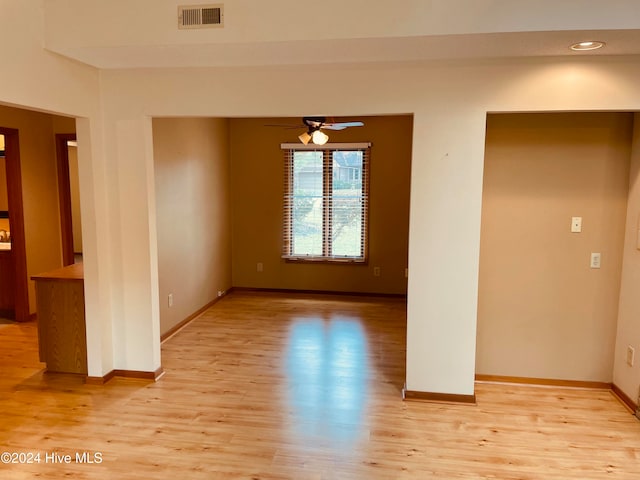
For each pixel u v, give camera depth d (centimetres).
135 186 349
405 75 310
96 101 339
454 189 314
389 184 612
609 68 290
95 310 351
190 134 514
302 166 631
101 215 350
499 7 242
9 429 293
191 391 348
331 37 256
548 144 337
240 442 280
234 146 642
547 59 294
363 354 426
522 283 352
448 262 321
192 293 527
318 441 282
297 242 647
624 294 332
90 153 337
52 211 534
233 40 263
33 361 403
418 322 329
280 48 275
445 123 310
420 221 320
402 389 353
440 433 291
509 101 302
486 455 269
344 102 319
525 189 343
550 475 251
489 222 349
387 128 603
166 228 461
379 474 251
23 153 493
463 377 329
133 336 364
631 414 315
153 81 336
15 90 263
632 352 320
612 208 336
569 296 348
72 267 410
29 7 271
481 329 359
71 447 273
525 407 325
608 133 330
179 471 252
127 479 245
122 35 272
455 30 246
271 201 643
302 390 351
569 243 344
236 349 437
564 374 355
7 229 560
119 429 294
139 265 356
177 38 268
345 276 641
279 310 570
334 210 632
